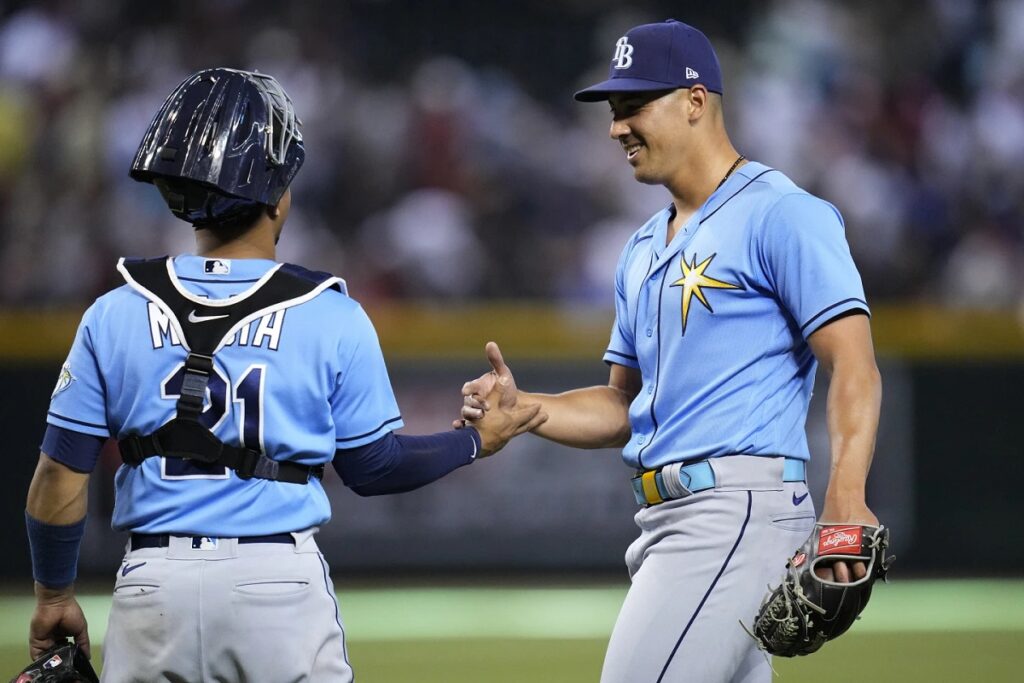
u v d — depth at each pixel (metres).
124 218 48.44
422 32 55.19
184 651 11.44
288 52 52.94
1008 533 41.19
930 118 53.03
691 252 14.35
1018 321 41.09
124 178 49.19
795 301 13.73
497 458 40.69
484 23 55.78
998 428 41.19
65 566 12.59
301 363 11.77
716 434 14.03
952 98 54.00
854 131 52.56
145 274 12.07
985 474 41.12
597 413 16.22
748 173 14.52
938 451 41.19
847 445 13.02
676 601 13.81
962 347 41.16
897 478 41.12
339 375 12.04
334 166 50.66
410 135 51.28
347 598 37.84
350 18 54.84
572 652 29.70
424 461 13.13
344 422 12.22
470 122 52.03
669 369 14.40
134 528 11.76
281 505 11.71
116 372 11.85
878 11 55.03
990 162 52.38
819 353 13.66
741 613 13.70
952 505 41.16
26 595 37.69
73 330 39.81
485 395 15.33
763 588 13.75
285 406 11.72
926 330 41.16
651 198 51.44
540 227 51.06
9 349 39.50
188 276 11.98
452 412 40.94
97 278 47.62
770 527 13.87
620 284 16.03
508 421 15.46
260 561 11.54
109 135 49.56
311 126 51.00
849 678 26.70
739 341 14.09
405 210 50.28
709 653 13.70
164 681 11.52
